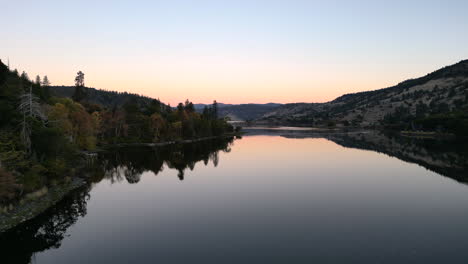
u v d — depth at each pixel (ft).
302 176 180.55
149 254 76.54
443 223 99.19
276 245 81.51
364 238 86.33
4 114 133.28
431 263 70.90
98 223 100.17
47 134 143.13
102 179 175.52
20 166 122.01
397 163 233.55
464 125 511.40
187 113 563.07
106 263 72.33
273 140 491.72
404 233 90.17
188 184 160.66
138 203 123.85
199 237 87.30
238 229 93.40
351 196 133.59
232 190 145.79
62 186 147.33
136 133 414.82
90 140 284.41
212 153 304.71
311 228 94.17
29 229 94.94
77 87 472.85
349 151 317.01
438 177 178.09
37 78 298.56
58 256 76.74
